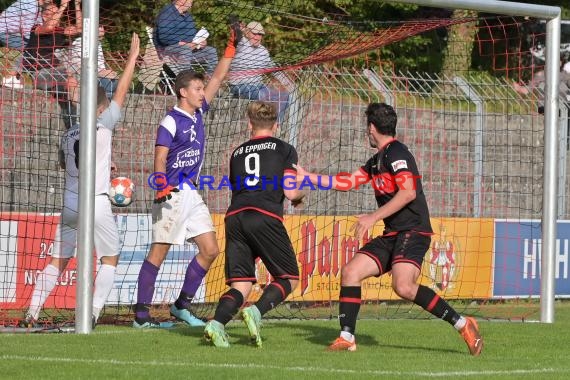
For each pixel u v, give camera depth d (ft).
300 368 80.84
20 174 136.26
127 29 148.05
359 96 156.87
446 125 166.20
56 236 115.14
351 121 155.43
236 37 119.65
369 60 215.72
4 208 140.36
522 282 156.25
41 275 113.91
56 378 74.13
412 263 90.84
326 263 143.84
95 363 81.82
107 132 112.98
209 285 137.69
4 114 139.23
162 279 135.44
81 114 103.91
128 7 149.18
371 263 93.15
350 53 140.56
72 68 135.85
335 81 154.81
